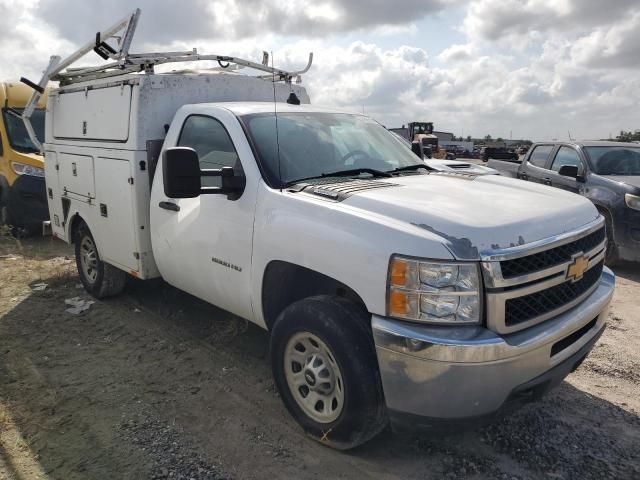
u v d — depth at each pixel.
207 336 4.93
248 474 3.04
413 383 2.70
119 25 4.95
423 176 3.94
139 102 4.61
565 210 3.21
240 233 3.69
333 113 4.61
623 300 6.08
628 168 8.12
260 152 3.76
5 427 3.48
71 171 5.83
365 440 3.09
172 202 4.38
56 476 3.01
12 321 5.33
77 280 6.67
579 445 3.29
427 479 3.00
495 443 3.31
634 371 4.29
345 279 2.96
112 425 3.51
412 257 2.70
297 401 3.39
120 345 4.76
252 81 5.49
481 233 2.71
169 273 4.61
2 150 9.18
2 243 9.00
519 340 2.71
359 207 3.08
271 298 3.63
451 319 2.66
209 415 3.63
